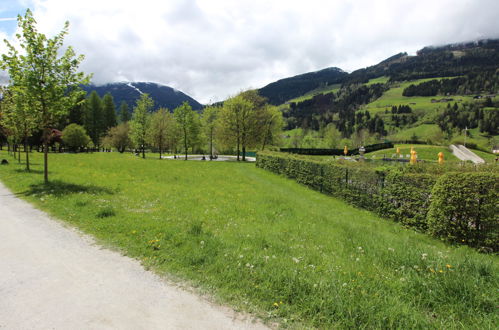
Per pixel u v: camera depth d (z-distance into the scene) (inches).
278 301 147.3
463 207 286.7
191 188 577.0
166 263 192.5
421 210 347.9
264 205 429.1
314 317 132.6
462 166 418.0
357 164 554.6
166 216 321.7
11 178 583.2
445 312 139.6
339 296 144.1
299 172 806.5
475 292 150.9
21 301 142.6
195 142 2623.0
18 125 760.3
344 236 281.3
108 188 501.7
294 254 217.5
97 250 214.5
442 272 173.0
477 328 125.9
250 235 262.2
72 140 2615.7
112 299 146.3
